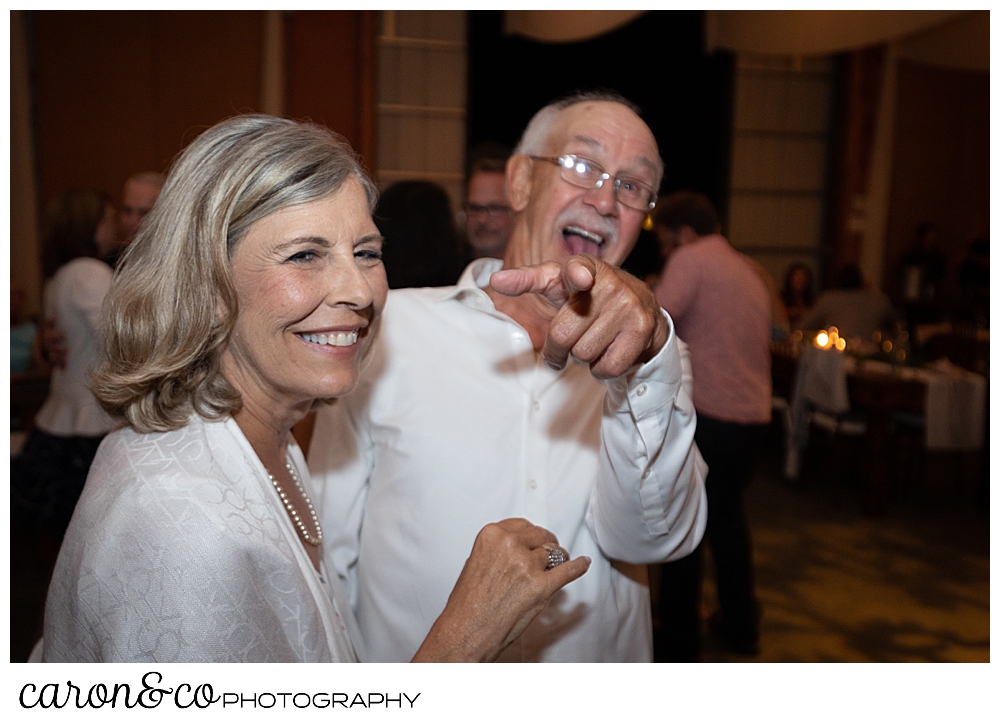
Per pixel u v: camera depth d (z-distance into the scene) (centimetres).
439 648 83
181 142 88
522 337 122
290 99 645
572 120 123
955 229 852
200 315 80
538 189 125
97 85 602
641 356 89
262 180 80
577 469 118
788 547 371
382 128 680
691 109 791
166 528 72
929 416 398
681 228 297
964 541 381
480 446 118
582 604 117
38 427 294
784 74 771
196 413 83
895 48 646
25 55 580
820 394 423
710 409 255
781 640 284
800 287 654
